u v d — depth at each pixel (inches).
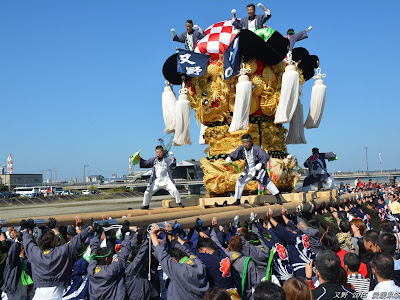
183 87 551.8
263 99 533.3
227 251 264.8
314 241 326.0
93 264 244.2
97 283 239.8
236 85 489.1
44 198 2837.1
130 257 271.6
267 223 354.0
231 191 544.7
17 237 268.7
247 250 273.1
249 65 512.7
